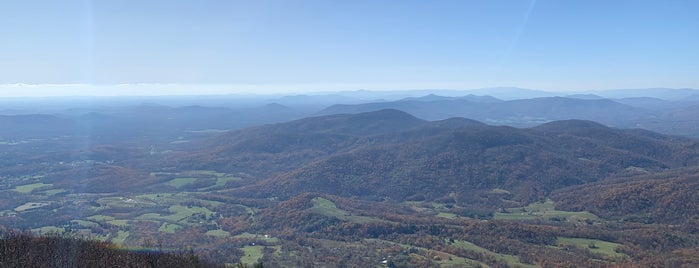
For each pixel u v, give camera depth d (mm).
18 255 23578
